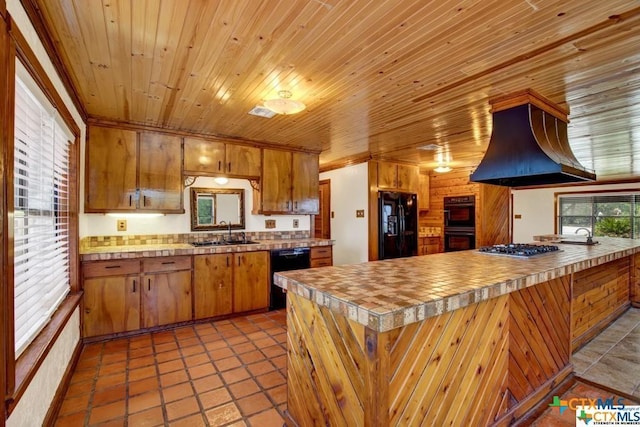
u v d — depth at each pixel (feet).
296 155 15.58
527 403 6.45
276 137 13.71
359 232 19.24
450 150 16.49
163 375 8.03
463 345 5.15
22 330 5.37
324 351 5.09
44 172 6.30
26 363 4.74
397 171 19.92
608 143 13.88
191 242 13.39
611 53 6.69
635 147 14.49
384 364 4.07
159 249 11.07
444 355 4.84
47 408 5.81
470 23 5.65
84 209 10.71
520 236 25.23
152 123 11.58
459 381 5.08
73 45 6.30
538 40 6.19
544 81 8.01
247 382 7.72
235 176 13.76
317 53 6.66
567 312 8.04
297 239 15.81
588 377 8.04
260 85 8.29
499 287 5.38
